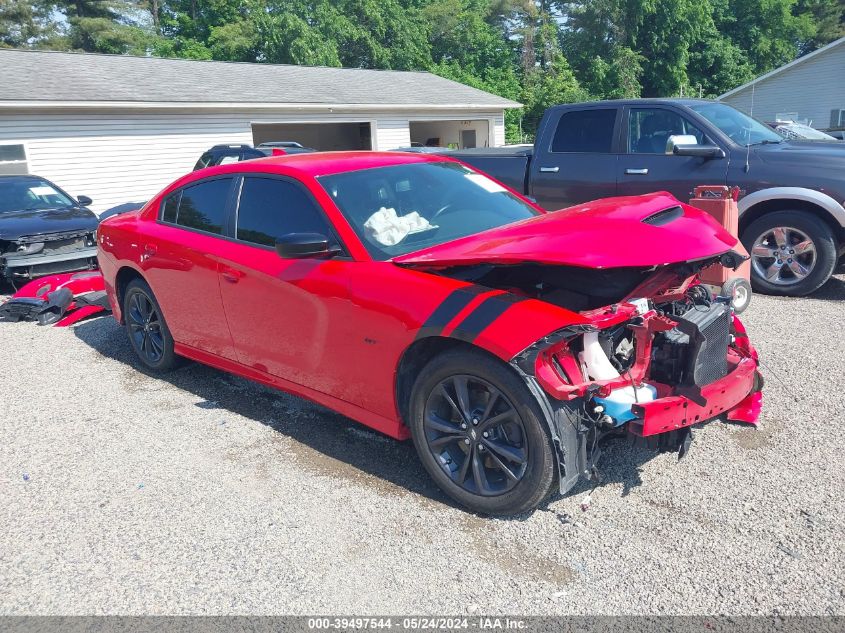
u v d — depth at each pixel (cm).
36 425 450
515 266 337
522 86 4975
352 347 354
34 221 895
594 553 287
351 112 2409
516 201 447
